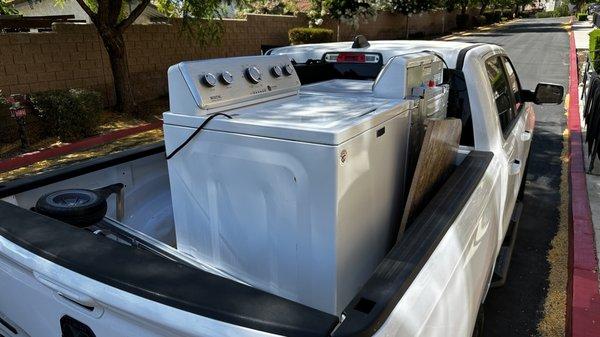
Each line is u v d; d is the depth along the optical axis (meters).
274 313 1.14
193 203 1.91
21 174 6.67
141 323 1.25
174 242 2.74
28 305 1.66
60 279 1.38
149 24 11.04
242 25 14.34
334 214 1.53
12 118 7.86
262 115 1.79
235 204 1.77
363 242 1.75
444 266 1.57
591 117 5.96
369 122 1.65
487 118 2.58
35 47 8.70
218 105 1.86
